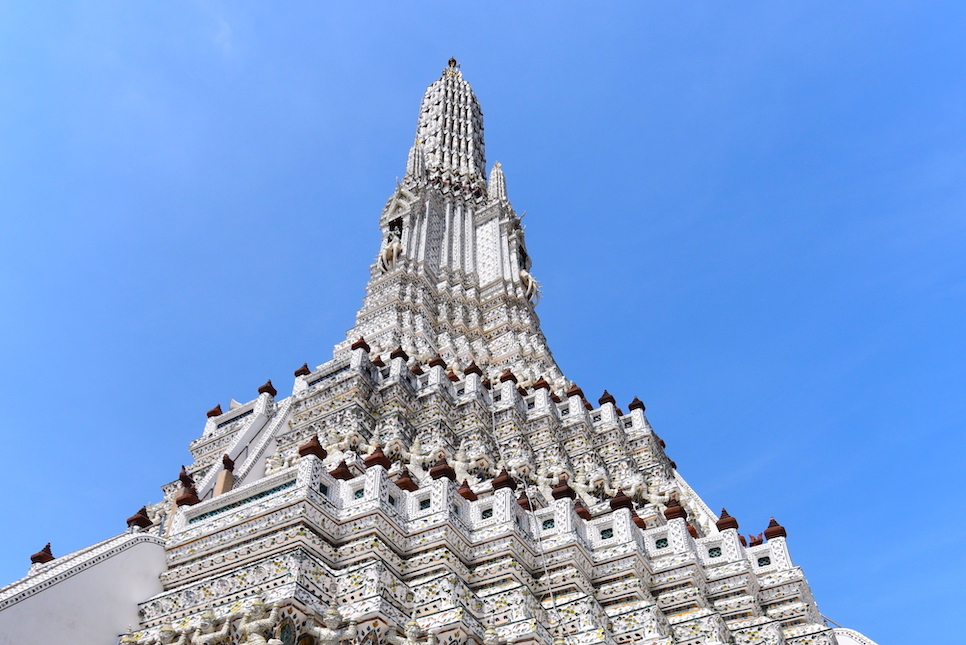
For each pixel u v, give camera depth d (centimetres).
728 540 2450
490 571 2094
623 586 2225
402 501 2167
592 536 2381
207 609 1814
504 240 5669
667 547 2397
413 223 5372
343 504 2106
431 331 4531
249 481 2991
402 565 2022
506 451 3269
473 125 7456
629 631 2039
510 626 1880
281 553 1920
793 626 2284
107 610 1895
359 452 2880
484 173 7106
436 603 1848
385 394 3225
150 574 2047
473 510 2239
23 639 1712
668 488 3262
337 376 3228
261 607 1688
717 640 2059
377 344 4138
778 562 2441
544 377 4212
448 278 5109
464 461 3088
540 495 2711
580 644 1934
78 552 2178
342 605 1795
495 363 4500
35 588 1780
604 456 3466
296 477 2180
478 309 5047
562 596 2139
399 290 4641
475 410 3319
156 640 1775
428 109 7500
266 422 3516
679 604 2252
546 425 3412
